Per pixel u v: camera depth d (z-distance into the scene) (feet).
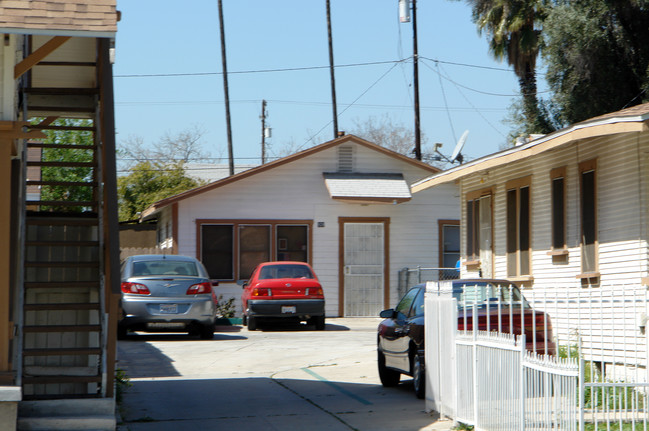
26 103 40.24
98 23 27.89
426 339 39.63
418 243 100.37
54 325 35.96
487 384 32.78
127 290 70.54
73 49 43.47
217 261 96.89
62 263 36.32
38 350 34.30
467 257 70.64
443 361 37.47
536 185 57.88
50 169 106.93
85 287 37.58
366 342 69.92
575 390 26.76
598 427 31.71
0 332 29.66
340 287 98.73
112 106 37.17
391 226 100.01
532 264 57.93
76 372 38.24
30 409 33.12
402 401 42.63
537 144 49.98
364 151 100.53
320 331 82.28
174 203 96.37
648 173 44.55
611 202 47.75
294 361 59.36
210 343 69.77
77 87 47.80
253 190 98.02
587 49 95.50
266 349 65.57
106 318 35.27
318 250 98.73
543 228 56.59
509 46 109.60
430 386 38.88
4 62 30.35
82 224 38.70
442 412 37.40
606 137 48.39
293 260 98.27
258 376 53.01
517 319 40.37
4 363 29.68
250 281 85.66
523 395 29.66
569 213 52.95
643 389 35.81
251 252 97.66
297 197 98.78
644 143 44.65
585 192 50.78
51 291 39.04
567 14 95.30
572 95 100.07
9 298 31.12
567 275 53.06
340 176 99.19
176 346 67.77
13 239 32.89
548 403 28.17
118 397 43.34
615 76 96.43
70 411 33.47
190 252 96.32
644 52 95.71
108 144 36.52
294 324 89.92
